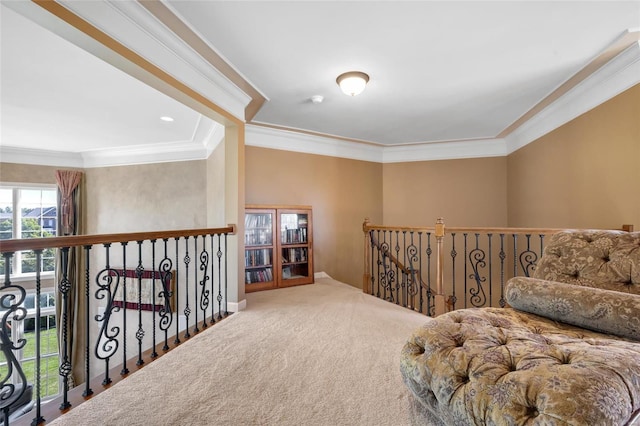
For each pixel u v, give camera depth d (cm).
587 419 77
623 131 241
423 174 501
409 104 325
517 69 251
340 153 479
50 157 474
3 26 179
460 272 476
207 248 421
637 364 95
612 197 253
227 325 256
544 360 99
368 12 181
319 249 457
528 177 393
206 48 219
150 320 451
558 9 179
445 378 112
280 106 330
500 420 90
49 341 466
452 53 227
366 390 159
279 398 152
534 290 152
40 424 132
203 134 404
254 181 411
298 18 187
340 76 261
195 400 150
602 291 134
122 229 478
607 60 236
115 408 144
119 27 174
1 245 120
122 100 292
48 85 259
